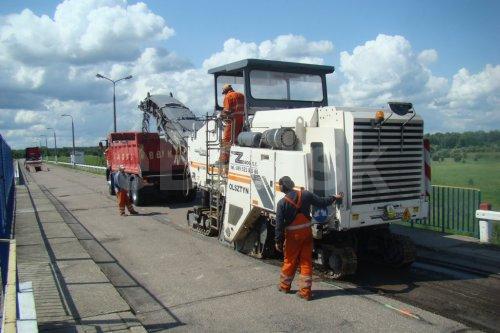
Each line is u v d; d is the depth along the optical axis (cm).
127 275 773
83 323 542
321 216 670
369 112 700
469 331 522
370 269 786
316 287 684
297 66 945
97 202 1828
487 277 734
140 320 573
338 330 526
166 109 1617
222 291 670
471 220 984
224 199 941
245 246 891
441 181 1272
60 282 697
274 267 788
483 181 1265
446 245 910
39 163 5219
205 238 1052
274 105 930
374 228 762
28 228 1184
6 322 377
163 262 848
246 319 566
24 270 762
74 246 955
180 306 619
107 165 2214
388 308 593
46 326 531
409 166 729
